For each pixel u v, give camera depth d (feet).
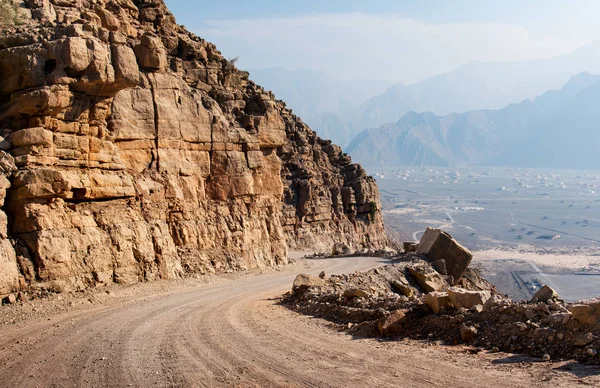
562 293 225.97
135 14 127.95
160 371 41.96
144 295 82.99
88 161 85.25
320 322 61.26
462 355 42.16
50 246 75.41
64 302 71.97
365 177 292.61
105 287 81.97
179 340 52.26
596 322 39.68
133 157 101.76
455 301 51.57
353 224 274.98
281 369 41.50
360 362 42.39
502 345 43.16
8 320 62.85
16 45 80.48
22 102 77.30
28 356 47.55
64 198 80.84
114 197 90.22
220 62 148.05
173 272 98.43
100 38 84.23
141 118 103.86
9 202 75.20
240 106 140.46
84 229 82.33
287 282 104.99
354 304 64.75
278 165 141.90
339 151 299.17
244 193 125.90
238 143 127.75
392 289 104.53
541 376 35.37
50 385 39.47
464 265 133.69
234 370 41.75
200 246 111.75
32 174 75.15
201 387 38.11
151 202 100.99
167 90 110.52
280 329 57.31
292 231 241.96
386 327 51.44
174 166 109.09
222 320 63.36
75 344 51.21
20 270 72.49
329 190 268.62
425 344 46.85
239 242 121.19
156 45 107.96
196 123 117.29
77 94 82.07
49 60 78.64
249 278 110.01
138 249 91.50
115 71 82.53
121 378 40.50
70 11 100.42
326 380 38.19
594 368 36.06
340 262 150.20
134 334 55.21
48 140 78.48
